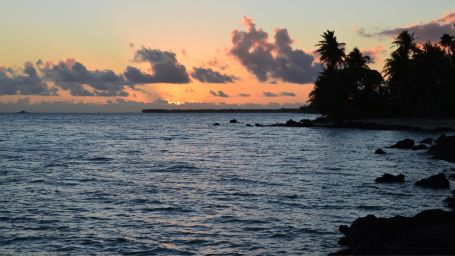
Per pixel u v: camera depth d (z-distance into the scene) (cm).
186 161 4506
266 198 2473
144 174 3509
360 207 2225
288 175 3394
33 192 2670
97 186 2902
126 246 1653
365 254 1430
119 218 2044
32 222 1970
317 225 1900
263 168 3862
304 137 7900
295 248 1609
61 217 2058
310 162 4272
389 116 10588
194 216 2075
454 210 1905
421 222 1628
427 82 9381
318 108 10594
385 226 1630
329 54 10500
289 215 2075
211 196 2547
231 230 1841
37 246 1658
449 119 9269
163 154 5291
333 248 1602
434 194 2520
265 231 1820
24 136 8806
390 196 2483
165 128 12975
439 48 9650
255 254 1555
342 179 3150
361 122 9588
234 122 16888
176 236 1767
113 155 5134
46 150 5722
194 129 12256
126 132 10738
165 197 2517
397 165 3925
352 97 10594
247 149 5866
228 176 3375
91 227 1894
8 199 2452
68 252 1597
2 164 4131
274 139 7644
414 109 10300
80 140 7794
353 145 6062
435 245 1395
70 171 3675
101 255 1566
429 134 7475
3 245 1667
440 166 3809
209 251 1595
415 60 9581
